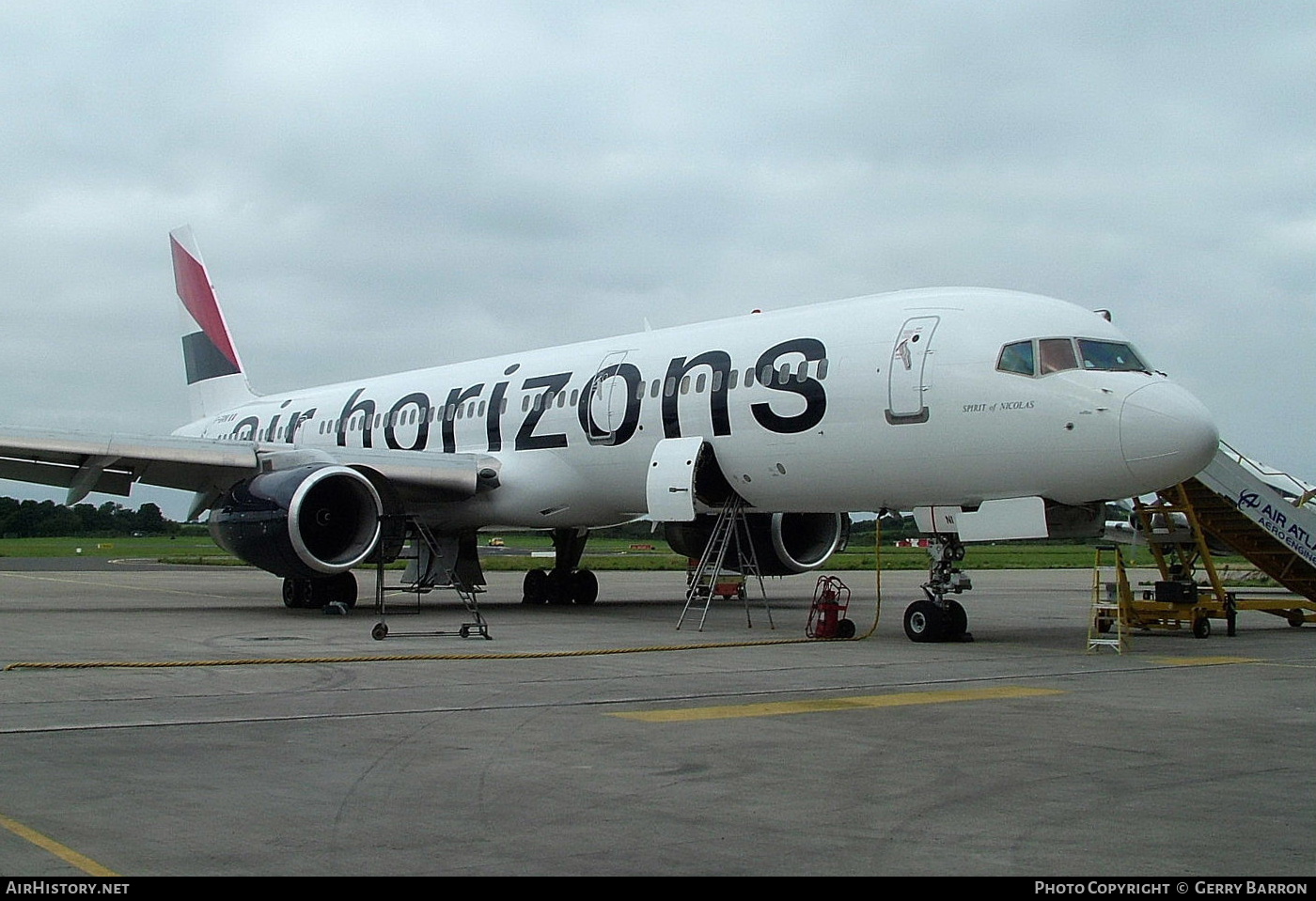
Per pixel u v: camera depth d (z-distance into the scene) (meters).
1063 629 19.05
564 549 24.81
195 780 7.23
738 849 5.83
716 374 18.78
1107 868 5.54
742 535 22.48
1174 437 14.43
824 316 18.06
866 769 7.66
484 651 14.71
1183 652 15.91
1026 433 15.26
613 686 11.53
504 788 7.07
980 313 16.19
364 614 21.08
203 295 33.22
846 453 17.08
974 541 16.39
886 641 16.81
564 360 22.31
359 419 26.55
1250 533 21.45
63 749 8.16
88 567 51.50
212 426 32.22
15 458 20.11
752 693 11.11
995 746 8.48
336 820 6.32
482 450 23.08
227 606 23.48
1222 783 7.34
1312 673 13.23
